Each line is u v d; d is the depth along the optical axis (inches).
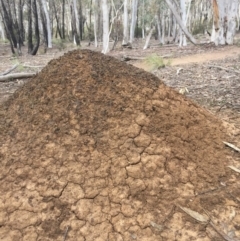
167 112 102.0
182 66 319.0
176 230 78.4
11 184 87.0
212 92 197.6
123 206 82.1
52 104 101.1
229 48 464.1
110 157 89.7
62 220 79.7
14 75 291.7
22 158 91.4
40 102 103.0
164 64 330.0
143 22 1034.1
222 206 85.2
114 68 109.0
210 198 86.6
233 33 518.6
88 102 99.6
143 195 84.9
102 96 100.7
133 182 86.4
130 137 93.9
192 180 90.7
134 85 104.0
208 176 93.0
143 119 97.2
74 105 99.1
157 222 79.8
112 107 98.4
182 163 93.5
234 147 105.9
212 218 81.8
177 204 84.1
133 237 76.8
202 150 100.3
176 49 538.3
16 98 112.0
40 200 83.1
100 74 105.4
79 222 79.2
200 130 105.8
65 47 759.7
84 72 106.2
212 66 292.2
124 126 95.4
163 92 106.1
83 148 91.1
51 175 87.1
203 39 761.6
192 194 87.1
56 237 77.1
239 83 218.7
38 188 85.2
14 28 676.7
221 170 96.3
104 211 81.0
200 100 177.9
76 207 81.5
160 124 98.3
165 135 96.7
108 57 115.8
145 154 91.5
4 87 265.1
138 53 518.6
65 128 95.0
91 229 78.1
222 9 508.1
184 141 99.0
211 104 167.3
